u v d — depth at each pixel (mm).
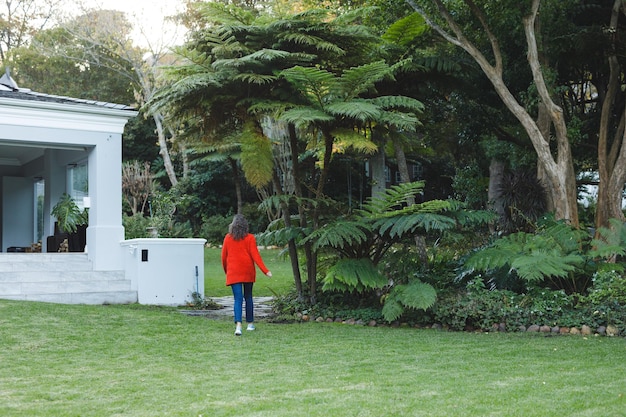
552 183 12305
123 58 33188
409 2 12508
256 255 8922
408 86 13039
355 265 10617
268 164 11195
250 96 11109
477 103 17531
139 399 5262
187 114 11633
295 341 8352
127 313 10016
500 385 5664
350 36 11266
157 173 33781
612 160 13711
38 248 16672
